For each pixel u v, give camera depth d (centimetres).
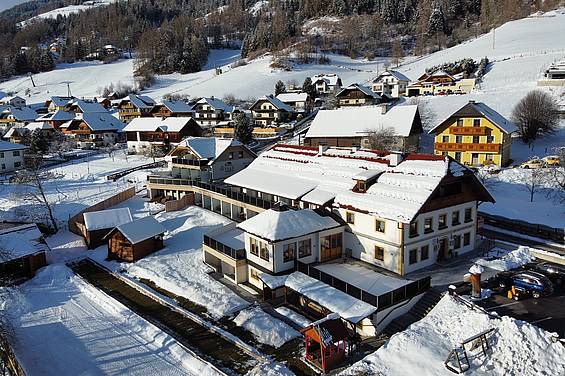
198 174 6100
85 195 6431
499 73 10662
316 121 7444
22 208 5800
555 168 4962
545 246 3700
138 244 4397
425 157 3625
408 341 2545
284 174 4531
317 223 3594
